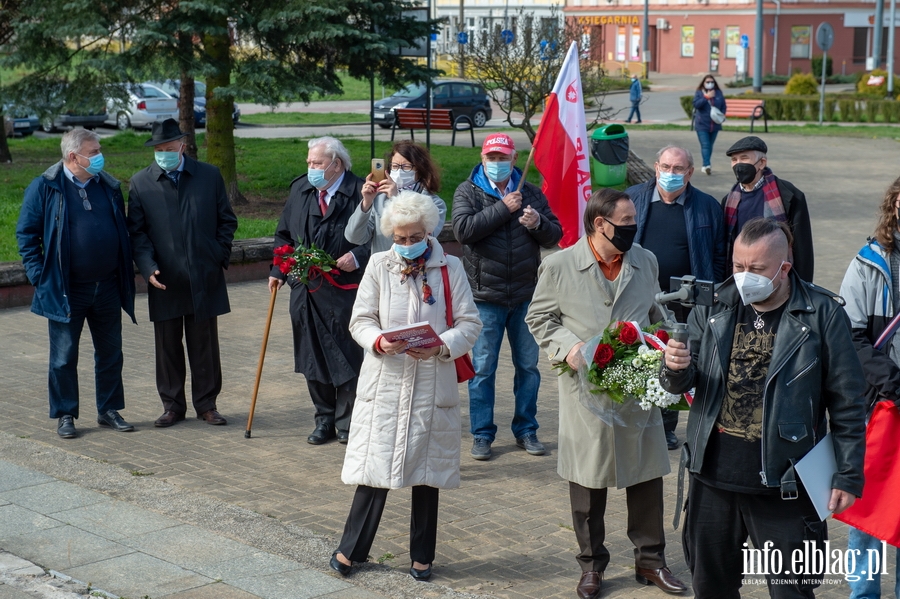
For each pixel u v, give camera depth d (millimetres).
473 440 6891
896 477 4156
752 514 3756
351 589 4645
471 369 4852
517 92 20516
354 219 6445
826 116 34375
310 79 14750
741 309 3754
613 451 4570
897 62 58438
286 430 7191
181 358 7238
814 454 3637
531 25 20906
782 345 3635
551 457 6684
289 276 6758
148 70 13938
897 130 30672
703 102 21156
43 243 6828
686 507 3930
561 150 7285
